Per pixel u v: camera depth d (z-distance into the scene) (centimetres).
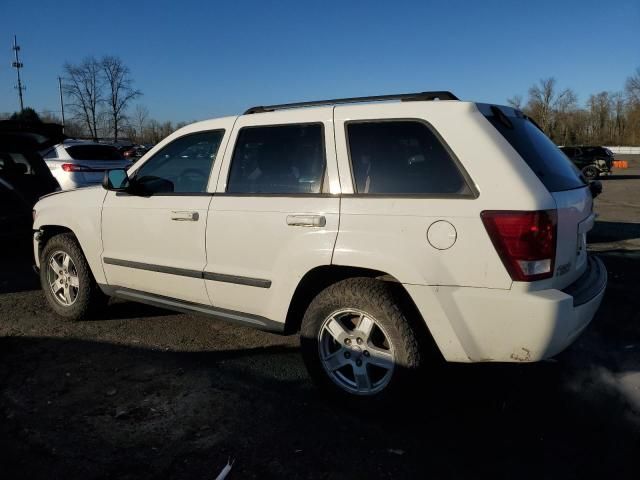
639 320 507
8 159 737
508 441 309
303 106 377
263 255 356
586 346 448
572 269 313
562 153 377
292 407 343
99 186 475
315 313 338
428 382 382
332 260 323
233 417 330
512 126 329
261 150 373
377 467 283
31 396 353
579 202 322
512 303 281
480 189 291
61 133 813
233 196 375
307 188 345
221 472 277
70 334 464
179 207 399
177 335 465
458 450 299
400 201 308
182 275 399
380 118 329
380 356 323
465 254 289
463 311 292
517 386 378
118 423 321
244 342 451
